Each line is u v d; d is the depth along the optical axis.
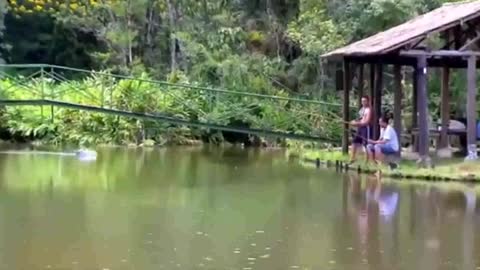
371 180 18.53
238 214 14.10
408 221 13.46
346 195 16.27
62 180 18.25
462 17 19.25
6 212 14.05
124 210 14.35
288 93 31.44
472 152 19.77
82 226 12.87
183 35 32.28
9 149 26.77
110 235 12.21
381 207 14.80
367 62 22.31
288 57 33.22
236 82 30.55
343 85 22.67
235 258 10.84
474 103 19.70
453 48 22.72
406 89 28.72
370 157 20.27
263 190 17.00
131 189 16.97
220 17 33.03
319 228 12.89
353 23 30.34
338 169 20.89
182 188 17.22
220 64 31.19
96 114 29.56
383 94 29.00
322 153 23.09
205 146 29.03
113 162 22.55
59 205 14.81
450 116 25.31
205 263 10.55
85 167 21.08
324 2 31.64
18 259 10.68
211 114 28.53
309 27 30.98
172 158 24.12
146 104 29.42
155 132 29.58
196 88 27.59
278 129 26.83
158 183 17.98
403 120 27.00
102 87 28.44
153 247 11.44
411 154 21.69
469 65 19.61
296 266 10.46
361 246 11.64
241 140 29.77
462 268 10.45
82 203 15.06
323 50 30.41
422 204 15.10
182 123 26.19
